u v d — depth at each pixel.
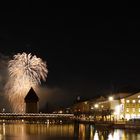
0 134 141.25
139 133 136.62
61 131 154.12
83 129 163.38
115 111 198.88
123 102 192.75
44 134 140.75
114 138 120.69
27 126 195.38
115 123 166.12
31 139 123.50
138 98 190.50
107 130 152.88
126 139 116.81
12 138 126.62
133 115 190.12
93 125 194.25
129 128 156.88
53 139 122.75
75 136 130.88
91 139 119.88
